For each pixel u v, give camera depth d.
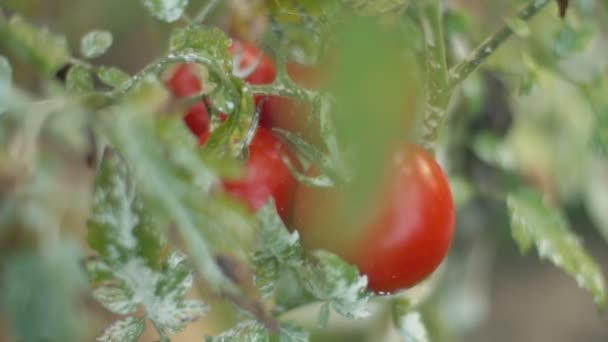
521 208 0.78
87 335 0.88
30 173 0.84
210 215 0.58
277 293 0.71
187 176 0.58
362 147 0.54
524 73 0.82
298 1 0.72
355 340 1.08
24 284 0.86
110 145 0.62
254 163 0.67
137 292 0.65
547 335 1.96
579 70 0.89
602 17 0.97
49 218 0.88
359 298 0.66
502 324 1.96
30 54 0.72
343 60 0.54
